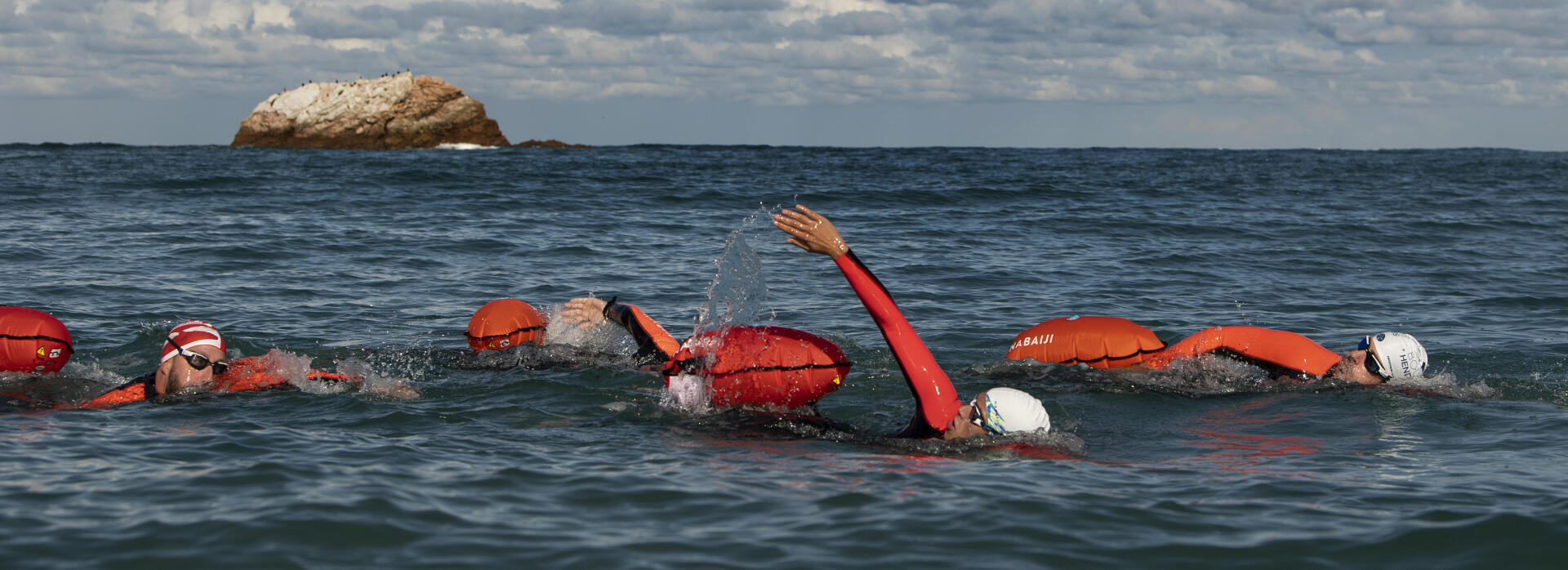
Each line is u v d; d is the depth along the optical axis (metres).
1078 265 14.80
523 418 6.40
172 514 4.28
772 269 14.02
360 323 10.19
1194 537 4.23
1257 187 32.97
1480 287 13.20
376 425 6.09
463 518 4.34
